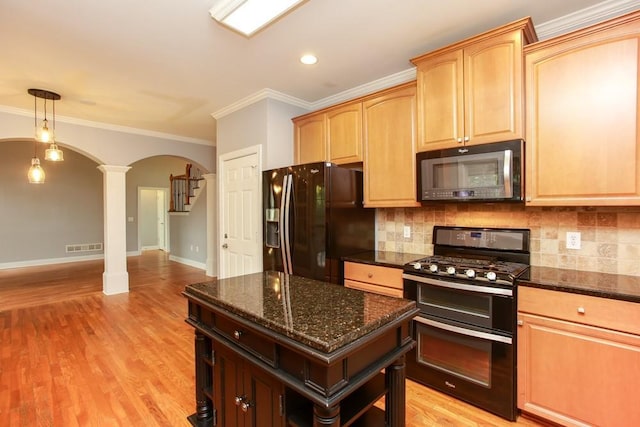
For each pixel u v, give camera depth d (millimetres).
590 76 1838
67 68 2896
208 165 6051
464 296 2111
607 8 2047
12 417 2008
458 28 2285
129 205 8812
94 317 3848
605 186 1809
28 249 7258
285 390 1290
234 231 3900
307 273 2844
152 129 5117
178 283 5602
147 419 1997
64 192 7703
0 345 3057
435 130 2416
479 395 2055
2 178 6941
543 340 1829
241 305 1468
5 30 2271
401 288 2449
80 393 2273
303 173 2895
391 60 2766
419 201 2529
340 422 1253
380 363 1307
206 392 1833
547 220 2303
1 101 3762
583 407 1714
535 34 2188
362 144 3002
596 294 1659
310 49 2572
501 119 2102
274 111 3523
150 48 2545
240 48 2555
